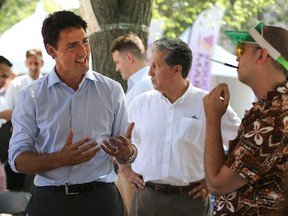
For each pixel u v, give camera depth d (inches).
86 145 175.8
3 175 324.2
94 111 187.2
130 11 290.5
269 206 150.3
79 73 183.5
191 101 218.1
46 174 185.8
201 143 217.0
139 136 223.8
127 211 273.9
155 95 222.2
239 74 158.2
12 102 390.3
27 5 745.6
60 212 185.9
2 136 366.3
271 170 150.2
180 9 542.6
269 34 153.9
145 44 293.7
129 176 226.2
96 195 188.1
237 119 217.3
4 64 396.2
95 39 291.7
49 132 184.4
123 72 276.7
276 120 148.8
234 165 150.0
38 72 391.9
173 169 216.8
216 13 432.8
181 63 215.9
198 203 219.6
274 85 153.4
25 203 274.4
